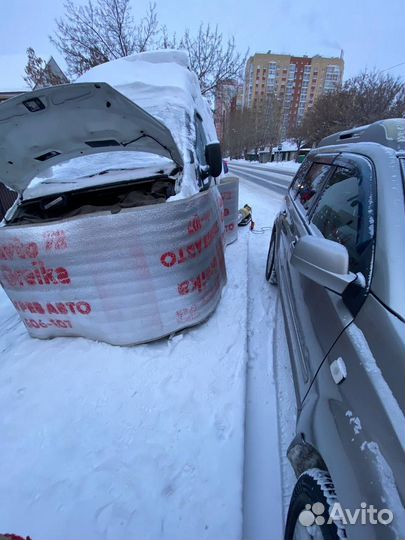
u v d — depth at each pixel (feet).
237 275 13.15
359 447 2.99
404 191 4.33
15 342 9.25
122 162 9.81
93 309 7.97
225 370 7.77
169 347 8.50
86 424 6.51
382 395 3.01
